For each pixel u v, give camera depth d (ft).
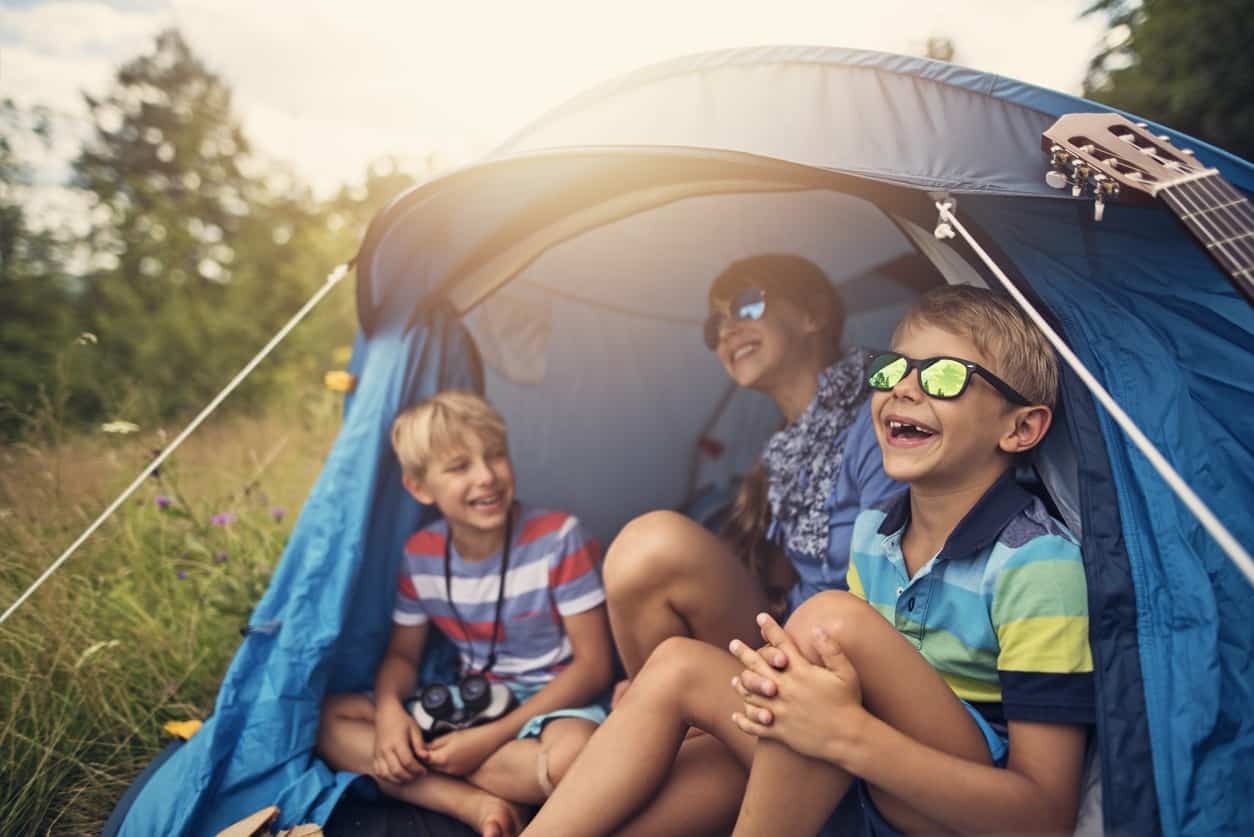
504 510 7.29
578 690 6.86
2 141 29.32
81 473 11.29
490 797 6.22
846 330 10.43
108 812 6.79
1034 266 5.39
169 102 42.39
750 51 6.41
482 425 7.29
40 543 9.60
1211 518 3.62
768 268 7.55
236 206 34.14
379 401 7.86
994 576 4.74
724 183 6.95
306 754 6.57
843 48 6.19
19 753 7.23
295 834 5.84
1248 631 4.53
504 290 9.30
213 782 6.18
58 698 7.72
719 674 5.02
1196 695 4.33
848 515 6.46
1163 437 4.95
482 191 7.36
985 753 4.48
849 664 4.30
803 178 5.63
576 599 7.18
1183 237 5.26
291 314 29.17
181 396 24.04
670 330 10.28
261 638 6.82
